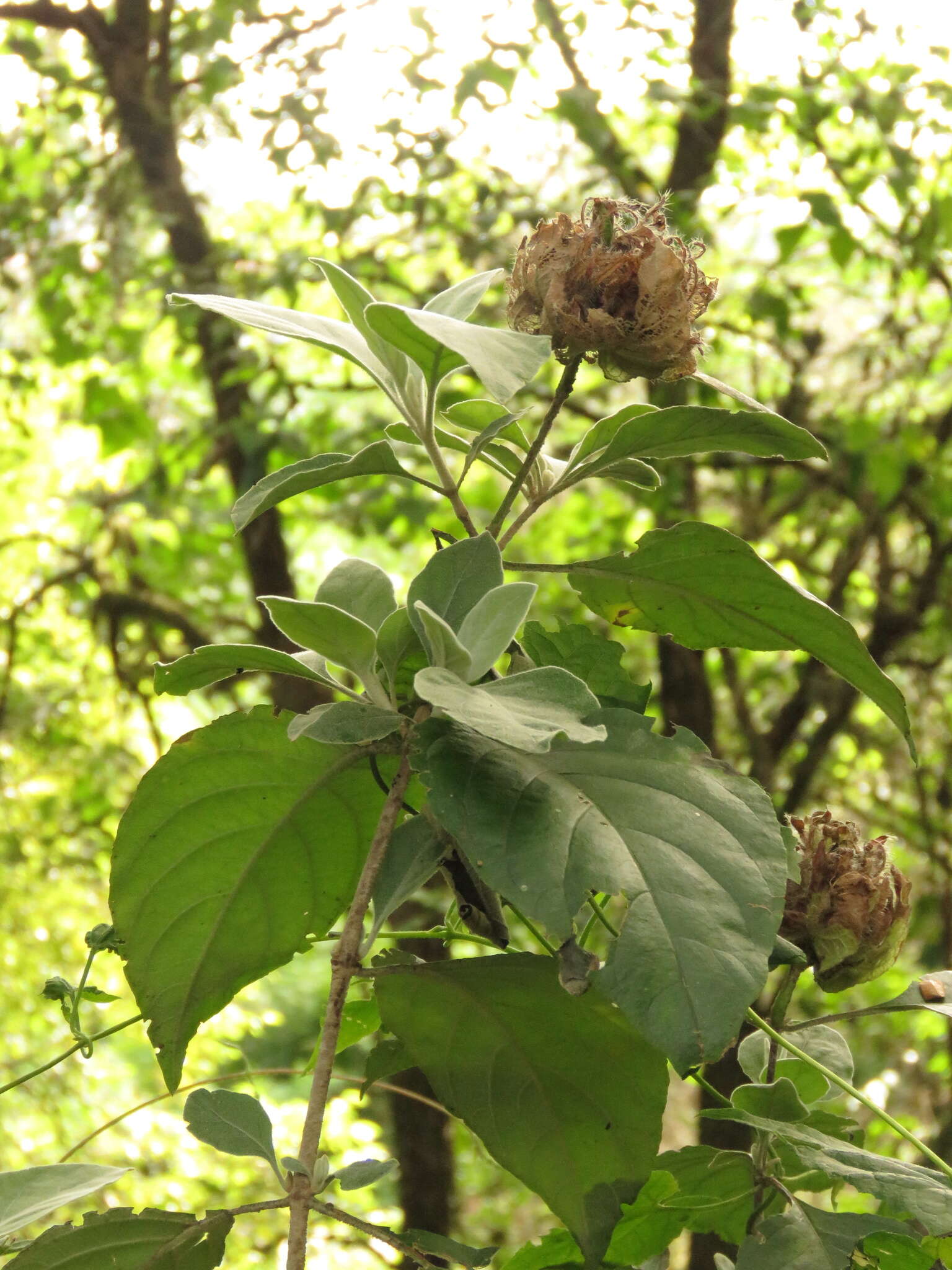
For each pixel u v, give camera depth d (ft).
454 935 1.65
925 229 6.66
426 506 7.34
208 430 7.82
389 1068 1.64
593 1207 1.47
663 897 1.24
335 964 1.41
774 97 6.54
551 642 1.63
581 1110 1.49
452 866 1.46
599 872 1.25
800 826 1.60
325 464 1.51
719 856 1.27
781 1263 1.41
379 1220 7.72
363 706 1.43
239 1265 7.45
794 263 7.81
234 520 1.51
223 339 7.22
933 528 7.04
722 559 1.55
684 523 1.52
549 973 1.46
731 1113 1.45
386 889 1.42
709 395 6.19
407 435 1.67
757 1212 1.53
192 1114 1.52
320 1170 1.48
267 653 1.52
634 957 1.21
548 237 1.48
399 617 1.44
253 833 1.58
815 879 1.57
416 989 1.48
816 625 1.57
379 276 6.99
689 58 6.97
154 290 7.22
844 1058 1.70
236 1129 1.51
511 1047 1.50
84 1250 1.48
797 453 1.53
